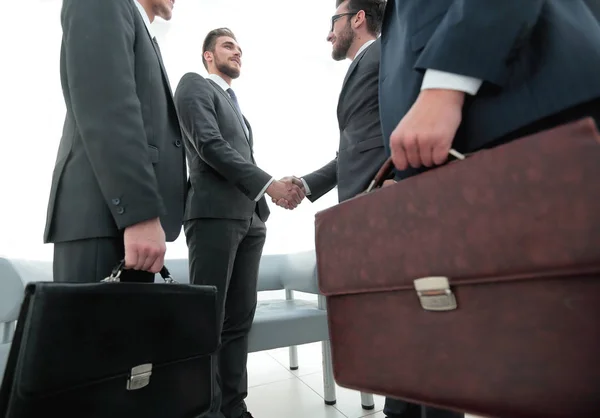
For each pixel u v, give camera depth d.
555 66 0.38
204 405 0.65
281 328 1.19
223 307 1.02
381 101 0.57
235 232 1.06
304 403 1.33
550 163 0.30
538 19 0.40
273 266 1.75
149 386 0.54
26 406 0.40
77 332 0.45
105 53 0.56
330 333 0.51
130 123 0.56
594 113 0.39
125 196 0.53
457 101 0.40
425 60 0.41
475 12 0.38
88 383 0.45
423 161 0.41
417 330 0.39
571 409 0.28
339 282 0.48
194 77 1.16
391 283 0.41
